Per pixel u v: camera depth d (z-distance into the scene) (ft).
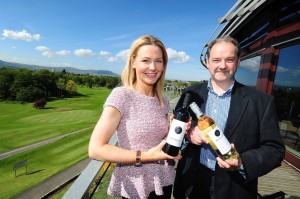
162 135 5.92
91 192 7.31
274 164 5.64
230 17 17.01
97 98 374.43
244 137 6.07
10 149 103.81
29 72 354.95
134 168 5.81
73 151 96.17
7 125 157.07
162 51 5.91
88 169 5.97
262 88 19.61
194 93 7.09
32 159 90.53
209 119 5.75
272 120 6.03
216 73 6.38
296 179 14.01
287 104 16.40
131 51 5.83
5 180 75.00
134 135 5.55
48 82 366.22
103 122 5.22
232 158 5.40
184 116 5.81
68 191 5.03
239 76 29.53
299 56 14.97
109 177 11.54
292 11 15.42
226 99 6.59
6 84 327.06
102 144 5.09
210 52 6.42
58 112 209.26
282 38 16.62
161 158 5.15
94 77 586.45
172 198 10.87
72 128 141.08
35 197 64.75
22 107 272.31
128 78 5.92
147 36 5.80
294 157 15.62
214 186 6.23
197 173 6.83
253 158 5.62
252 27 24.02
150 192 5.97
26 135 125.59
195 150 6.96
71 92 399.85
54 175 76.33
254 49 23.35
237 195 6.14
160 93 6.19
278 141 5.85
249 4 15.47
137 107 5.67
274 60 18.04
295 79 15.39
